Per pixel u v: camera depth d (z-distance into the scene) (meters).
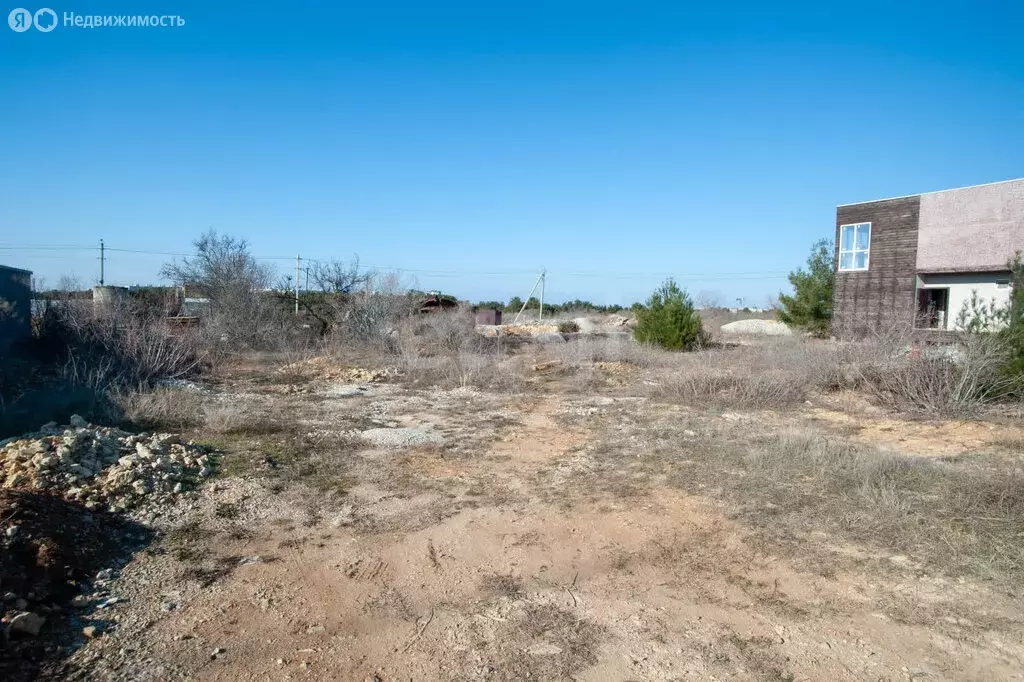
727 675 3.49
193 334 16.31
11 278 15.69
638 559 5.04
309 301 22.48
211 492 6.42
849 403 11.64
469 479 7.20
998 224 18.33
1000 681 3.41
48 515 4.80
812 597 4.38
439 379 15.54
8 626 3.59
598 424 10.25
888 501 5.91
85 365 11.96
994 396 10.96
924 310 20.50
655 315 22.14
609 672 3.53
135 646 3.71
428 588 4.57
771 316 47.97
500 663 3.62
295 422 10.09
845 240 23.00
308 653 3.70
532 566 4.94
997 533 5.18
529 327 31.97
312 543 5.32
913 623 4.02
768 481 6.77
